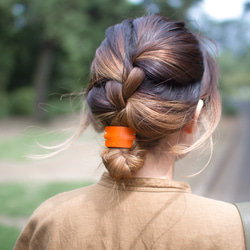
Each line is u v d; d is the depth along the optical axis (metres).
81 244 0.76
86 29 13.69
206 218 0.72
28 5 13.69
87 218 0.78
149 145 0.78
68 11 13.53
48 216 0.83
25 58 17.47
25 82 19.30
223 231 0.70
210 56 0.94
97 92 0.78
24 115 18.23
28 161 6.70
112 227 0.76
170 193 0.77
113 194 0.79
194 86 0.75
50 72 16.88
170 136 0.79
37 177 5.43
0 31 15.32
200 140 0.80
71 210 0.80
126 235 0.74
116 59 0.76
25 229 0.88
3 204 3.94
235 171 6.88
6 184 4.94
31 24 14.64
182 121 0.72
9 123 15.09
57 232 0.79
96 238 0.76
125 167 0.70
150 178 0.78
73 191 0.88
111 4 14.16
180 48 0.74
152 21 0.80
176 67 0.72
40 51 16.02
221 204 0.75
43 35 14.65
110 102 0.74
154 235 0.73
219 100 0.91
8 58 16.80
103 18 14.42
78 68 13.48
